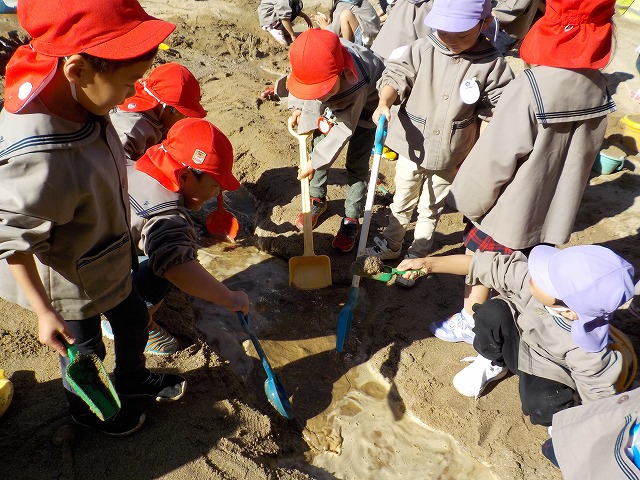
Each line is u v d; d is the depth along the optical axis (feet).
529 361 8.39
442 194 11.50
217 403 8.95
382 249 12.55
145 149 10.47
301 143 12.37
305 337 10.99
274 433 9.11
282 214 13.75
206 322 10.99
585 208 14.73
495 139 8.91
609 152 15.96
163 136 10.98
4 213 5.49
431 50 10.25
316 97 10.20
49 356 9.27
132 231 8.10
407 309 11.71
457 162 10.89
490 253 8.74
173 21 23.71
